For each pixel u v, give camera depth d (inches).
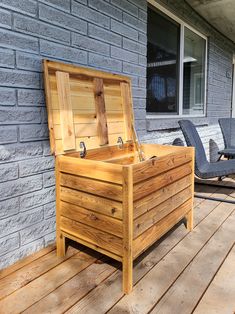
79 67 77.8
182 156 78.5
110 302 55.6
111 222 60.2
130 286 58.4
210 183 140.9
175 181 75.6
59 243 72.4
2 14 62.1
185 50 159.2
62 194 69.7
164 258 71.4
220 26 183.9
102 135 84.2
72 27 78.9
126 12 99.2
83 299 56.4
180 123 115.3
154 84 133.0
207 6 150.6
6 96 64.6
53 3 73.0
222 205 109.8
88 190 63.6
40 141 73.7
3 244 66.9
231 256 72.2
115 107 91.2
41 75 71.5
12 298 56.5
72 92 75.4
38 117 72.3
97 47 88.0
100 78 84.9
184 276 63.8
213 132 203.3
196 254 73.2
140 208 60.5
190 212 86.4
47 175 76.5
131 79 104.9
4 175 65.9
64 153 72.1
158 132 131.2
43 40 71.4
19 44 66.1
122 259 58.9
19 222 70.3
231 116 243.9
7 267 67.5
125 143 94.0
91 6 84.4
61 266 68.1
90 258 71.7
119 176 57.2
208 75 186.7
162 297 56.9
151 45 128.1
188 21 152.0
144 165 60.5
